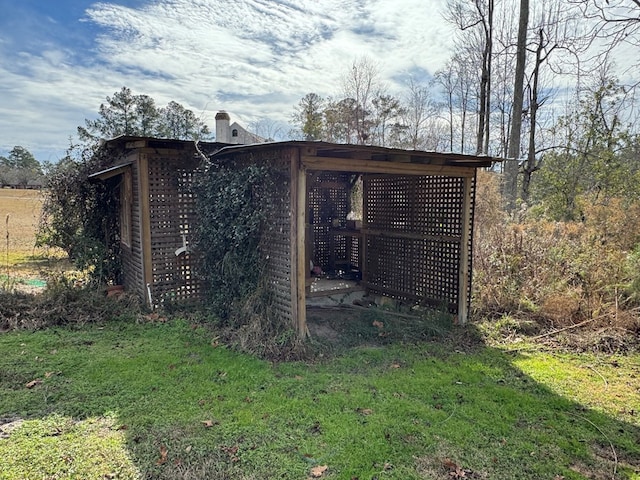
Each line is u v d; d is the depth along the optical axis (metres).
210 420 3.29
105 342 5.05
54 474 2.62
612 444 3.10
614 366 4.63
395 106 22.91
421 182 6.68
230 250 5.54
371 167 5.29
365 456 2.88
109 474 2.64
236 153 5.87
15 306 5.84
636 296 5.99
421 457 2.89
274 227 5.21
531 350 5.11
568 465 2.85
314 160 4.90
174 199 6.43
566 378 4.29
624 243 7.43
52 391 3.75
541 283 6.61
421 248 6.72
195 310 6.30
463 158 5.54
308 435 3.13
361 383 4.06
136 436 3.06
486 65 14.38
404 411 3.51
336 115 22.66
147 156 6.18
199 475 2.64
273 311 5.22
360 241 8.14
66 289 6.25
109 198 7.81
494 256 7.11
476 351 5.06
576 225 8.28
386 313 6.66
